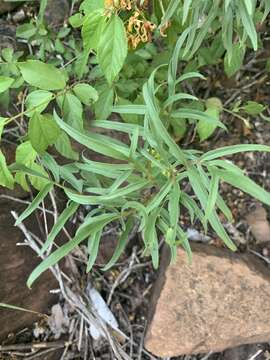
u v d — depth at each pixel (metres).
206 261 0.50
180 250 0.50
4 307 0.50
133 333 0.53
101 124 0.39
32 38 0.48
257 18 0.43
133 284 0.54
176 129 0.50
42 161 0.44
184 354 0.51
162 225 0.39
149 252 0.49
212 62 0.49
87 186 0.43
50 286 0.52
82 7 0.40
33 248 0.49
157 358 0.52
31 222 0.49
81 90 0.40
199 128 0.47
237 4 0.37
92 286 0.53
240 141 0.54
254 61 0.55
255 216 0.54
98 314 0.52
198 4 0.38
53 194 0.49
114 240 0.53
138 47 0.42
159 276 0.52
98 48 0.36
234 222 0.54
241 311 0.50
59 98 0.39
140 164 0.37
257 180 0.54
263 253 0.53
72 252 0.52
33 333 0.52
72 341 0.52
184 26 0.42
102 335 0.52
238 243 0.53
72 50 0.49
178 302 0.50
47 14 0.52
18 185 0.49
